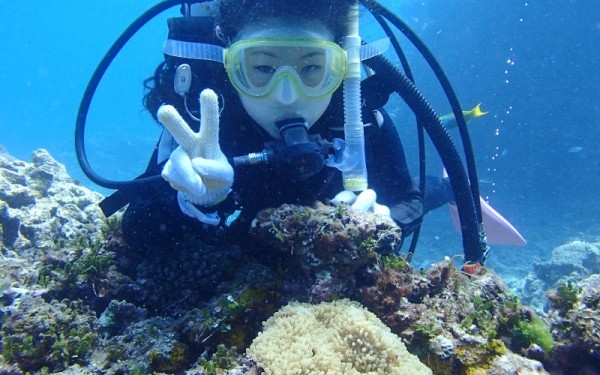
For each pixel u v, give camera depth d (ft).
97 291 1.90
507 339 1.65
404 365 1.31
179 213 1.81
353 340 1.38
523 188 12.98
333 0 1.64
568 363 1.52
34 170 3.79
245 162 1.64
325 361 1.28
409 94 2.06
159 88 1.90
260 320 1.59
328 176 1.92
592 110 12.50
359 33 1.90
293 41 1.59
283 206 1.65
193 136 1.42
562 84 12.70
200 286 1.84
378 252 1.64
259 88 1.68
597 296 1.56
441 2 14.29
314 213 1.59
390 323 1.57
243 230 1.97
